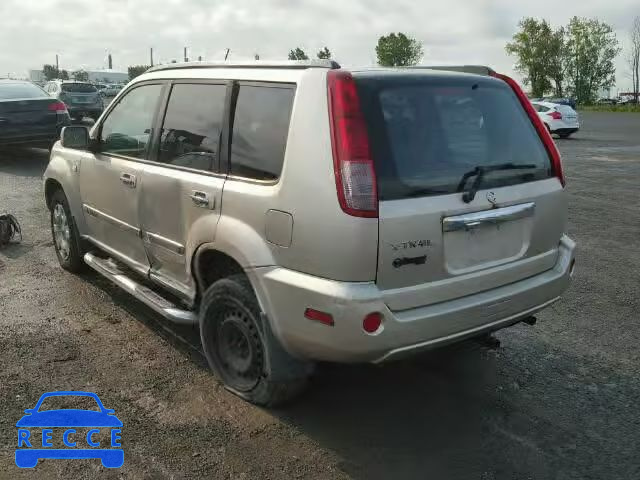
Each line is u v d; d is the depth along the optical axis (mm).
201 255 3684
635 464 3168
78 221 5410
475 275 3229
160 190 4012
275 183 3152
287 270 3098
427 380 4004
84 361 4137
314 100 3051
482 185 3262
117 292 5453
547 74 85875
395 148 3018
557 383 4016
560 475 3070
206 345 3785
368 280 2898
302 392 3537
